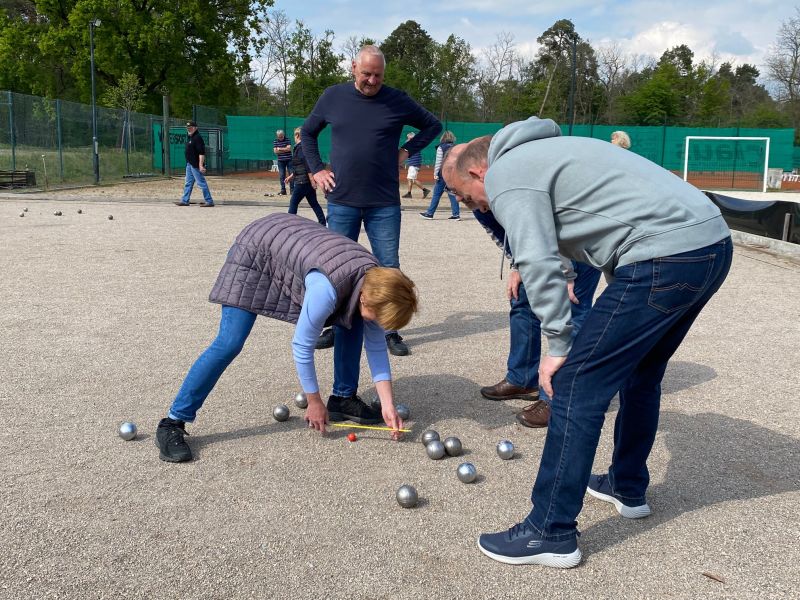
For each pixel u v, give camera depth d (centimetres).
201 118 3481
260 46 4200
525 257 247
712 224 251
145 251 981
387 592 252
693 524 302
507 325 634
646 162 258
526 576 264
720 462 361
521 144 261
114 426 394
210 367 353
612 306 249
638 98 5397
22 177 2084
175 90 4009
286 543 282
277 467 350
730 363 527
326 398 437
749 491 331
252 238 354
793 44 5038
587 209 249
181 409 359
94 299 692
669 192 248
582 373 255
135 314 638
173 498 316
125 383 461
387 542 285
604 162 250
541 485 267
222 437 384
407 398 450
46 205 1641
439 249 1093
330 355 530
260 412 419
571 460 258
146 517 300
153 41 3741
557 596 252
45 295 706
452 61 5278
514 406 440
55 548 275
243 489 326
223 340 352
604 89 5697
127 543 280
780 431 400
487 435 395
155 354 522
